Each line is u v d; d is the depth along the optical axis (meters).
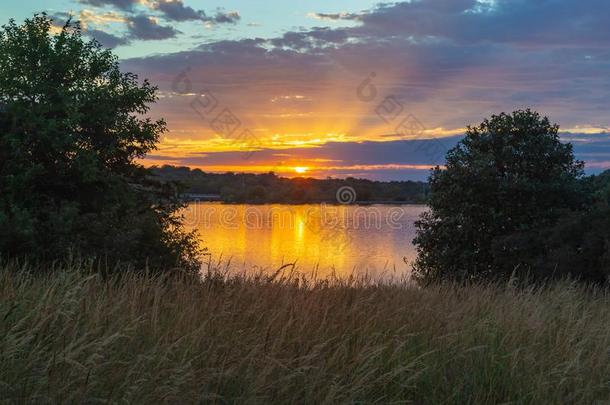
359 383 4.40
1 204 14.02
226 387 4.33
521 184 18.20
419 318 6.23
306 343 5.05
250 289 5.97
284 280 6.54
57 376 3.59
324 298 6.20
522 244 16.72
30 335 3.77
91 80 18.44
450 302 7.42
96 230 14.20
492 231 18.77
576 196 18.73
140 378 3.78
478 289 8.80
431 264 19.19
